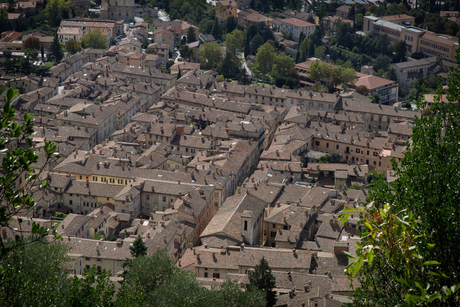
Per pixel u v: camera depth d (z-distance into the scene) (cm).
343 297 14788
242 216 18675
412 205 5991
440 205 5831
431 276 5341
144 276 12556
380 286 5856
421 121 6594
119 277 15450
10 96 5234
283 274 15850
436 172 5991
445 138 6244
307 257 16962
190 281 11750
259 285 14562
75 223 19075
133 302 8812
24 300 7200
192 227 19925
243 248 17450
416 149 6394
